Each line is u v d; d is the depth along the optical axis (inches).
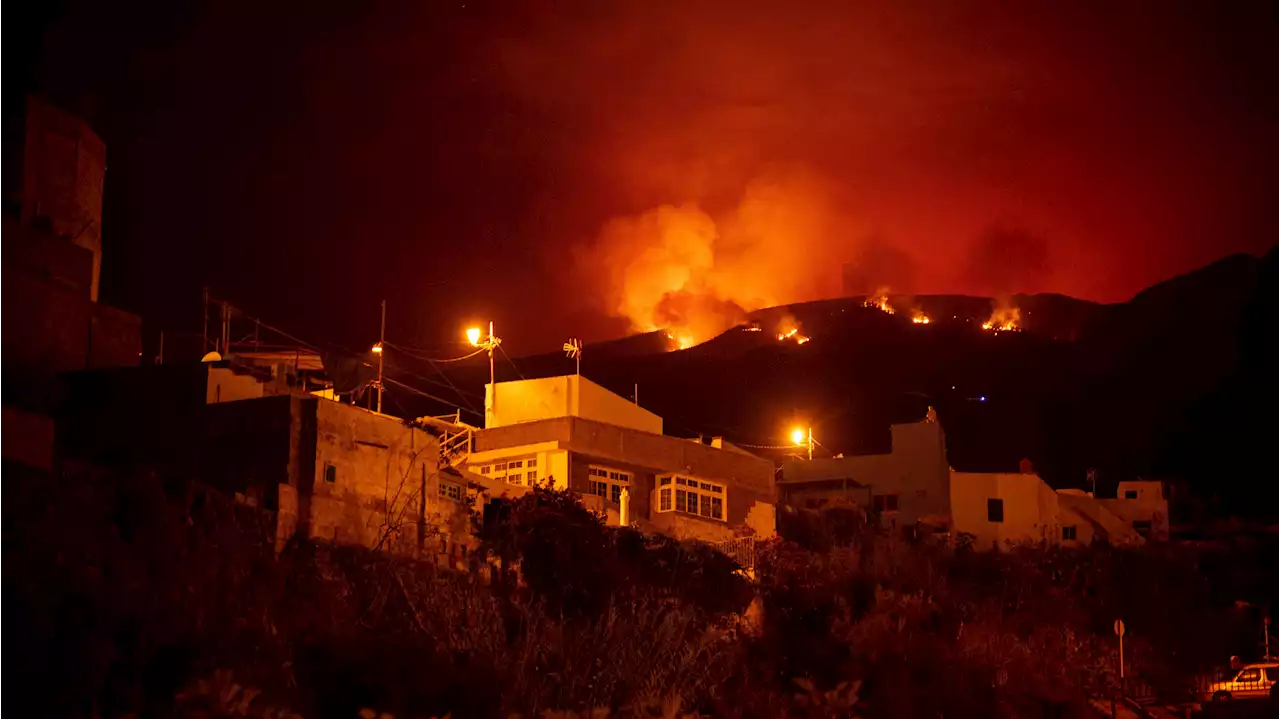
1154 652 2628.0
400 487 1903.3
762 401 6368.1
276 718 1264.8
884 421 5915.4
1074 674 2384.4
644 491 2511.1
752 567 2300.7
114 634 1390.3
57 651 1333.7
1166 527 3639.3
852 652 2071.9
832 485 3326.8
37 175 2064.5
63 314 1958.7
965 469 5246.1
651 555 2098.9
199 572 1539.1
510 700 1521.9
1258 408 5457.7
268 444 1787.6
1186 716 2201.0
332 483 1798.7
